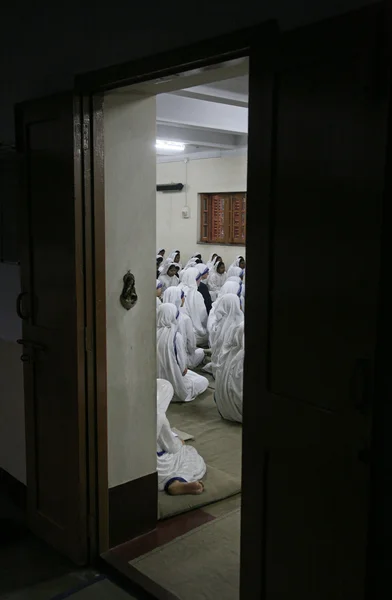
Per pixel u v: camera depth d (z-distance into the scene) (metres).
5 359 3.30
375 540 1.62
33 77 2.80
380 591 1.64
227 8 1.91
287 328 1.78
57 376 2.75
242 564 2.02
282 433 1.83
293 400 1.78
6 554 2.85
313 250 1.69
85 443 2.71
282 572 1.89
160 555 2.86
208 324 7.11
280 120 1.74
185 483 3.40
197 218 11.55
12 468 3.35
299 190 1.71
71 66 2.59
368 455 1.58
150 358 3.00
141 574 2.68
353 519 1.64
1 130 3.07
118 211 2.75
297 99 1.69
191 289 7.76
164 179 12.09
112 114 2.66
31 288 2.85
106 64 2.41
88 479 2.74
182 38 2.08
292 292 1.76
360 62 1.51
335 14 1.61
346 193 1.58
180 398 5.16
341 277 1.62
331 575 1.73
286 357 1.80
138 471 3.01
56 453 2.82
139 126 2.76
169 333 5.05
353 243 1.58
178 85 2.57
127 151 2.74
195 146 10.38
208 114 5.93
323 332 1.68
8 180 3.03
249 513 1.97
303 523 1.80
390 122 1.46
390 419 1.58
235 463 3.88
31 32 2.79
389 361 1.56
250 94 1.83
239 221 10.99
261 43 1.78
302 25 1.69
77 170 2.51
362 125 1.52
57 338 2.72
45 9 2.69
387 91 1.46
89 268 2.61
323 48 1.60
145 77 2.28
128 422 2.94
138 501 3.02
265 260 1.82
